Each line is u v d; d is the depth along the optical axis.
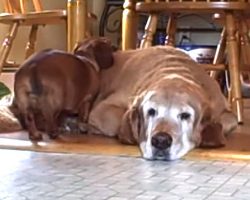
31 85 2.10
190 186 1.44
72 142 2.02
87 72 2.21
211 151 1.88
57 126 2.15
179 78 1.98
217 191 1.39
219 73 3.30
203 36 5.36
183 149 1.81
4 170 1.59
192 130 1.86
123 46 2.85
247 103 3.78
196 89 1.95
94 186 1.42
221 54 3.24
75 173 1.57
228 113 2.20
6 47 3.12
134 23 2.85
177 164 1.73
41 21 3.06
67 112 2.18
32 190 1.37
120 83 2.22
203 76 2.17
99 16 5.37
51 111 2.12
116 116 2.14
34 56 2.17
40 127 2.10
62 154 1.85
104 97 2.26
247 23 3.18
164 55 2.23
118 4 5.34
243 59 3.20
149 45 2.71
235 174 1.59
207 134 1.93
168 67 2.12
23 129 2.26
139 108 1.90
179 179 1.52
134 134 1.93
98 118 2.18
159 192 1.37
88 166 1.67
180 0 2.59
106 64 2.29
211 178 1.54
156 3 2.59
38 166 1.65
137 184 1.45
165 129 1.78
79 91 2.18
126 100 2.15
